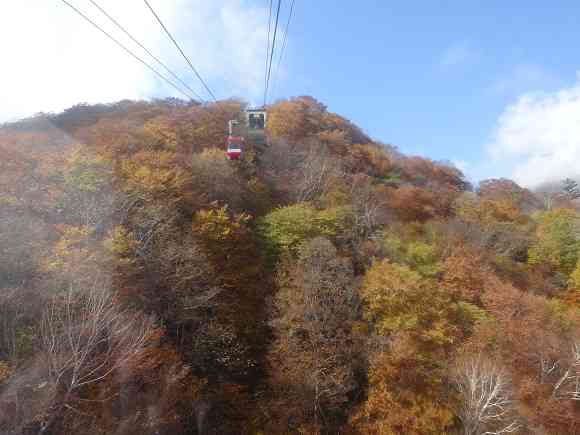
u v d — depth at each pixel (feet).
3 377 50.21
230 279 103.19
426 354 91.45
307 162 168.76
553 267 163.32
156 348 74.28
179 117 171.42
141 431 62.54
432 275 122.21
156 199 100.78
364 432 83.41
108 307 62.64
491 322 105.91
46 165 100.63
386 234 134.92
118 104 206.28
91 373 54.75
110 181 97.45
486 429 79.71
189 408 82.02
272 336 101.50
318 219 123.65
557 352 100.32
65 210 89.56
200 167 129.59
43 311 59.57
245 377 98.94
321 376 87.61
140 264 82.84
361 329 95.09
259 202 143.02
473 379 81.05
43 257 70.90
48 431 53.06
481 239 159.22
